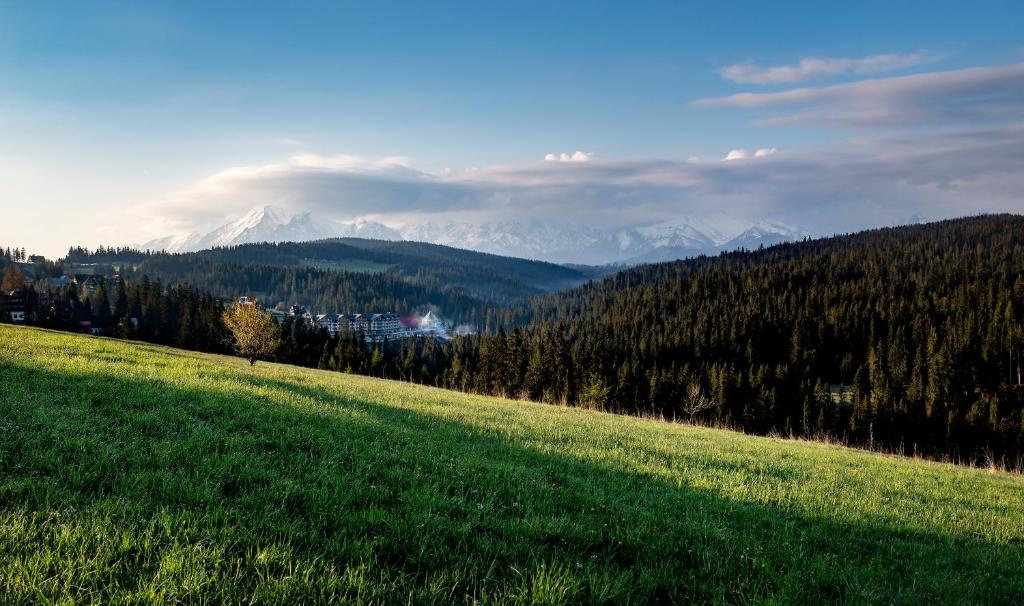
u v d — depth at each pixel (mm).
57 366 14977
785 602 5469
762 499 10375
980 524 10969
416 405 19672
